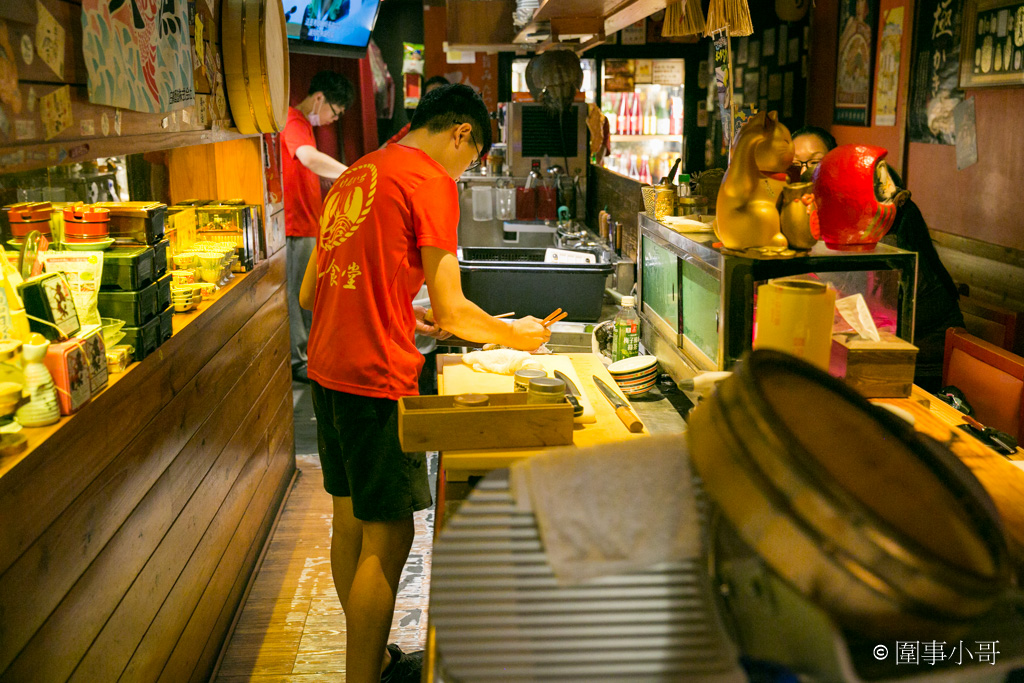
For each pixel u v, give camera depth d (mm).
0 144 1354
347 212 2066
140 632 1823
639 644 543
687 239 1839
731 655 531
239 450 2713
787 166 1535
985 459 1312
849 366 1592
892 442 597
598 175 4551
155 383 1938
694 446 570
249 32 2719
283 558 3014
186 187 3129
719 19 2162
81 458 1526
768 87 6098
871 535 476
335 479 2217
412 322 2125
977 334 3494
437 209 2037
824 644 509
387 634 2090
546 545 584
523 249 3654
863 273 1585
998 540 553
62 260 1782
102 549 1622
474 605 563
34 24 1476
